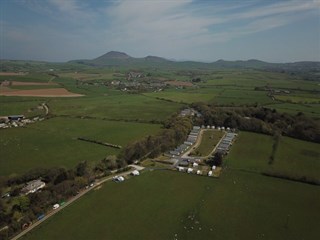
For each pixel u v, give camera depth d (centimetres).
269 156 14425
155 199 9962
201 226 8481
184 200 9956
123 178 11400
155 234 8038
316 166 13225
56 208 9206
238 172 12444
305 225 8694
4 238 7619
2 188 10094
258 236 8100
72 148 14762
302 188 11100
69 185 10144
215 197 10238
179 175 12025
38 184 10306
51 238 7762
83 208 9281
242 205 9744
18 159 13100
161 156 14288
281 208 9631
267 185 11288
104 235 7938
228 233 8188
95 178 11412
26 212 8688
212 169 12669
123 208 9331
